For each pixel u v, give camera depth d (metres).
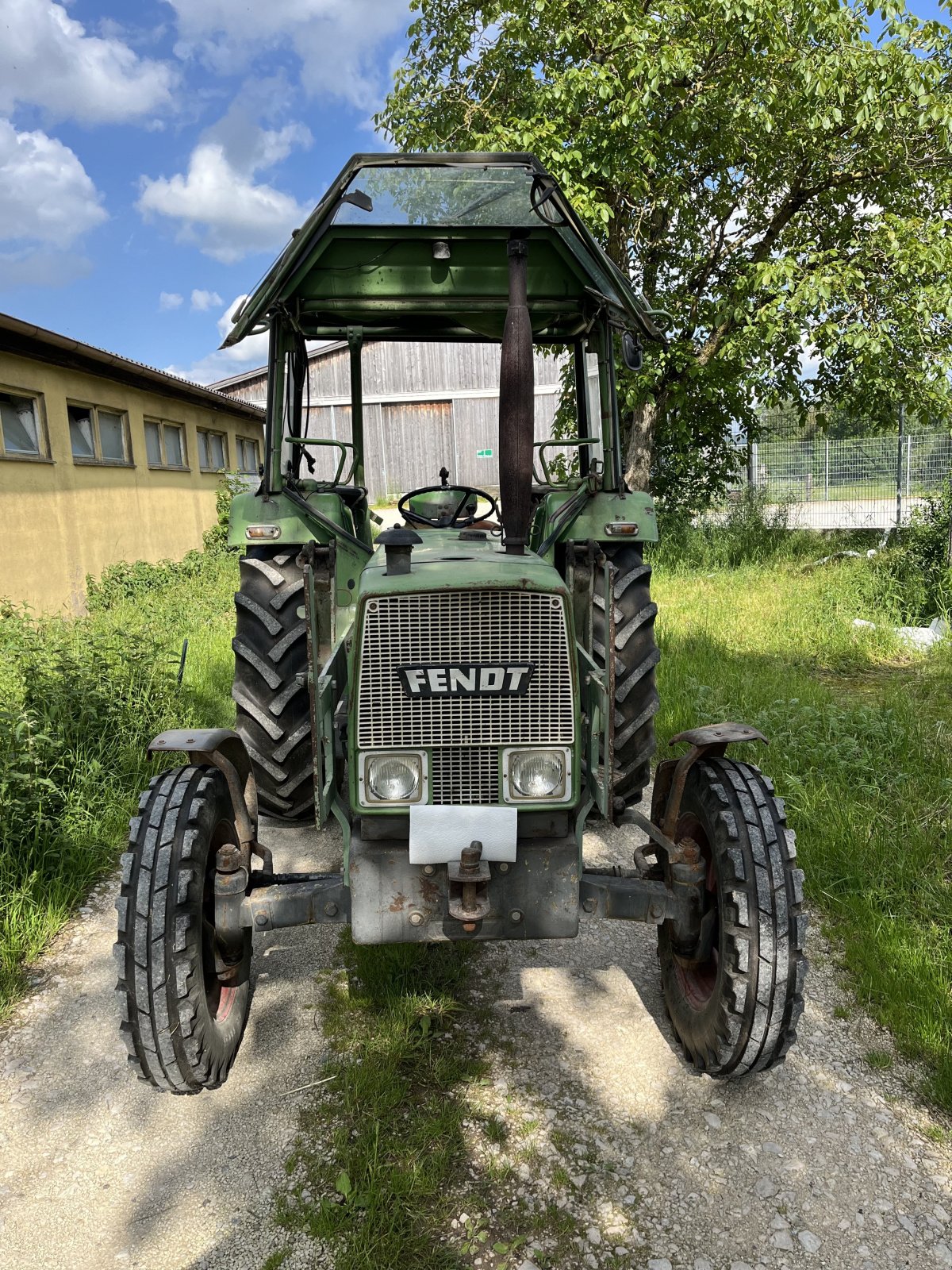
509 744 2.15
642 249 10.61
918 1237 1.95
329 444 3.84
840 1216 2.00
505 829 2.08
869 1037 2.62
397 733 2.14
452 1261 1.88
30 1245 1.94
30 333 8.28
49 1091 2.42
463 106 9.88
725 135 9.60
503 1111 2.32
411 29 10.19
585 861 3.81
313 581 2.25
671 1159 2.16
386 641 2.11
